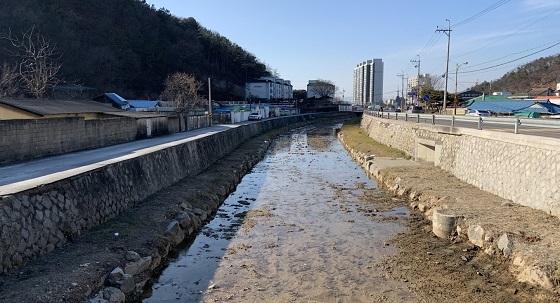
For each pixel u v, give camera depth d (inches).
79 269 341.4
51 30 2050.9
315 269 428.8
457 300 339.0
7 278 314.0
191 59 3555.6
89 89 2107.5
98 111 1025.5
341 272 419.2
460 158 759.1
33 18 1940.2
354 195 781.9
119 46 2684.5
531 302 318.7
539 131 756.6
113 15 2898.6
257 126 2130.9
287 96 6028.5
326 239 526.9
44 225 376.5
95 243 411.8
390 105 5177.2
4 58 1606.8
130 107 1929.1
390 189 800.9
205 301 358.3
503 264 387.5
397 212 644.7
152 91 2810.0
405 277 396.5
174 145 809.5
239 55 4906.5
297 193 812.0
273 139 2039.9
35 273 328.2
